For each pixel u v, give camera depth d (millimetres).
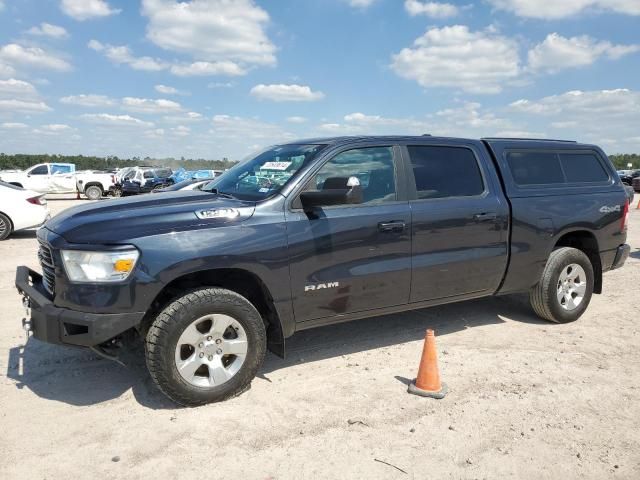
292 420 3594
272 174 4422
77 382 4180
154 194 4598
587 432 3473
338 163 4375
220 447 3262
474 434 3434
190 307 3627
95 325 3445
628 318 5961
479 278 5043
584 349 4977
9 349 4859
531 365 4574
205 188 4992
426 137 4961
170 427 3488
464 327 5609
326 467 3068
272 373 4395
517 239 5207
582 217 5648
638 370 4488
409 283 4609
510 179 5277
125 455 3168
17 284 4016
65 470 3018
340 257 4230
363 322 5754
